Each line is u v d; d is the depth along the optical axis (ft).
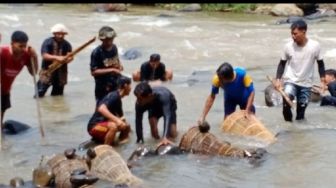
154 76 43.39
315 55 38.37
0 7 124.98
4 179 29.50
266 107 44.29
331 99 43.68
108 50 39.93
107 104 34.86
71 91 50.90
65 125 39.83
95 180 27.45
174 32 90.89
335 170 30.35
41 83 48.19
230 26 99.71
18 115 42.60
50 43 47.57
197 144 32.65
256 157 31.76
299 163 31.30
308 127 38.19
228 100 37.70
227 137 35.50
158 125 38.93
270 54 71.41
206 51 73.15
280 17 116.88
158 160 31.65
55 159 28.78
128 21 106.42
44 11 119.96
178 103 45.80
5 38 80.38
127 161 31.50
